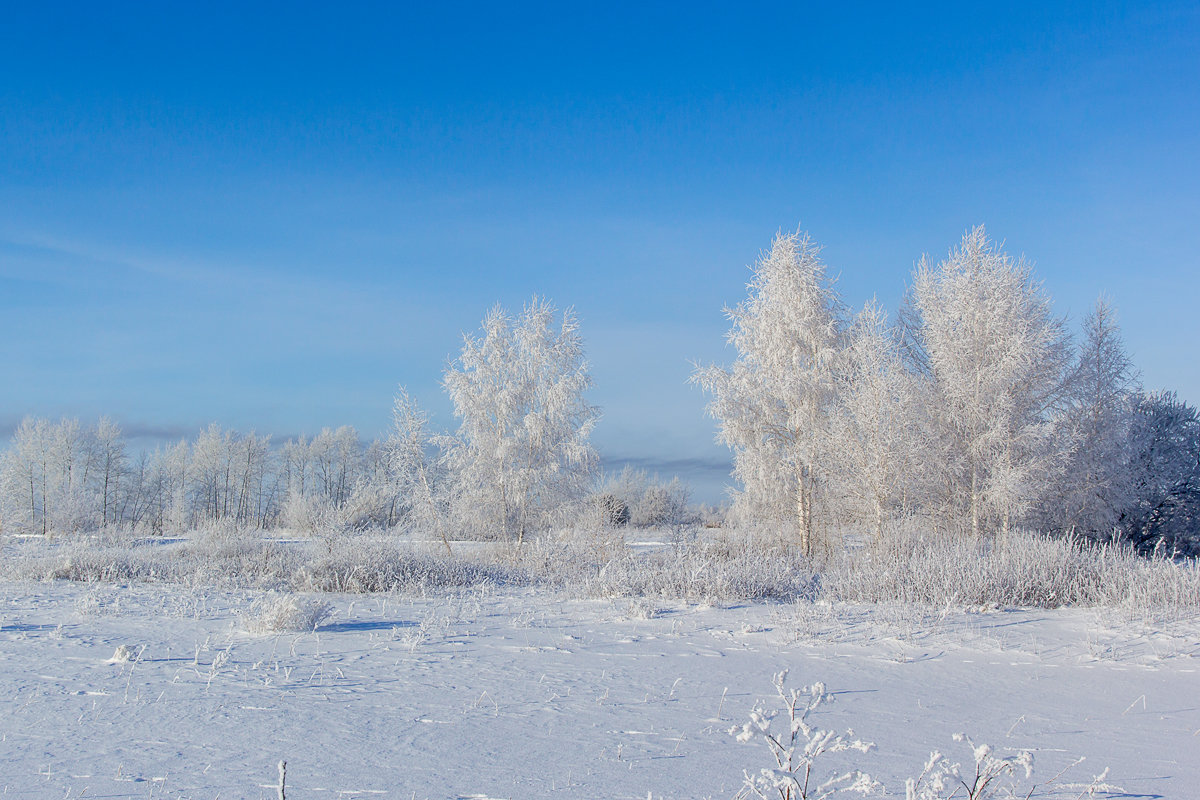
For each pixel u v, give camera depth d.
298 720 5.59
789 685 7.07
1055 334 20.92
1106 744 5.18
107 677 7.04
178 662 7.82
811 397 22.67
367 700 6.27
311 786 4.10
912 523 19.84
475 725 5.51
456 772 4.38
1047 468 20.56
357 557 16.86
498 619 11.34
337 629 10.33
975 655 8.49
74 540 24.80
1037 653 8.53
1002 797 3.95
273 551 20.02
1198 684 7.15
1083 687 7.06
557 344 26.80
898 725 5.68
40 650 8.41
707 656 8.47
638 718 5.78
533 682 7.08
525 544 23.75
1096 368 22.31
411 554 18.31
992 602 11.70
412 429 25.59
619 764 4.56
